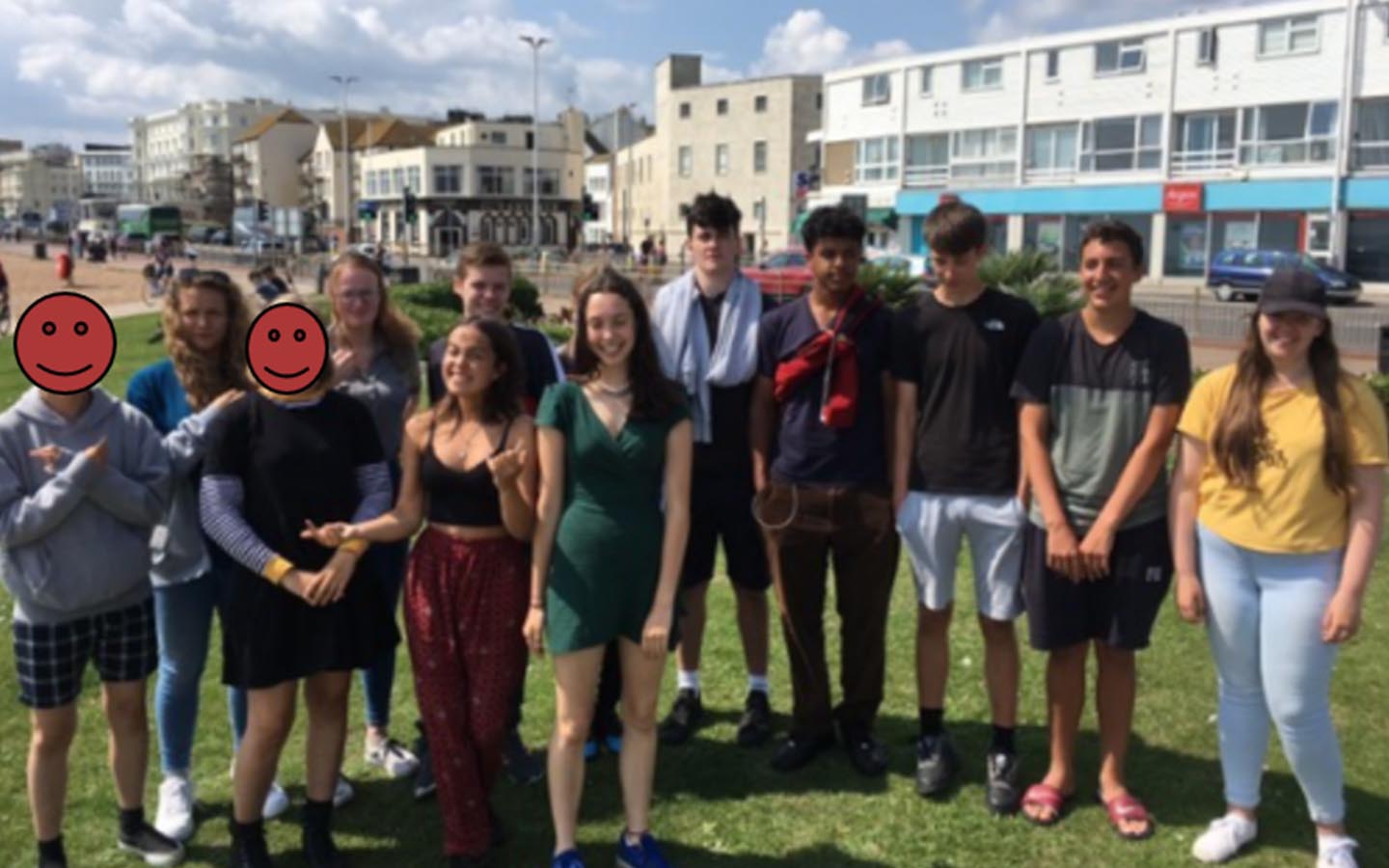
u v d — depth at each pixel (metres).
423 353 10.79
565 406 3.38
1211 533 3.45
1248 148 35.22
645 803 3.52
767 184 60.94
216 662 5.18
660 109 68.12
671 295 4.33
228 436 3.33
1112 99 38.59
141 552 3.38
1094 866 3.53
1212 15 35.47
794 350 4.02
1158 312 21.45
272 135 109.25
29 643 3.28
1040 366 3.63
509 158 82.62
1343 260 33.25
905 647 5.41
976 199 43.22
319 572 3.32
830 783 4.10
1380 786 4.00
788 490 4.00
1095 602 3.67
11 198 175.00
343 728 3.58
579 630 3.34
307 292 33.16
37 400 3.29
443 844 3.73
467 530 3.43
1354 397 3.25
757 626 4.49
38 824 3.43
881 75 46.69
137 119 163.38
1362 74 32.22
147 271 33.38
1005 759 3.93
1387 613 5.68
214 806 3.95
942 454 3.83
